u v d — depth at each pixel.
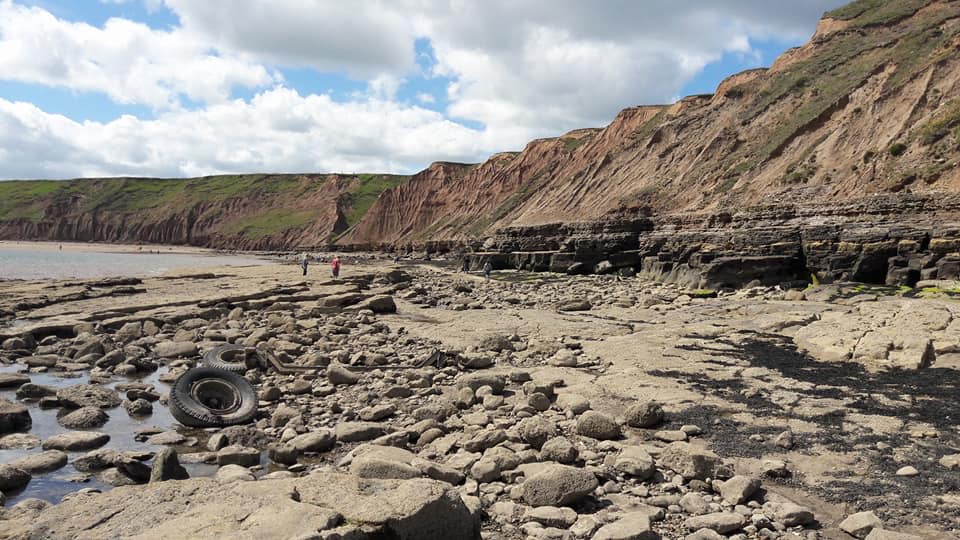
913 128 40.41
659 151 76.31
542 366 16.02
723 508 7.38
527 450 9.12
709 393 12.65
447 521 5.94
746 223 39.06
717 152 66.19
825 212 34.75
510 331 21.92
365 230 147.25
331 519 5.39
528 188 103.75
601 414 10.20
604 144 97.06
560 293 36.19
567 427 10.60
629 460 8.44
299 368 15.88
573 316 26.00
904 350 14.92
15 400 12.76
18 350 17.64
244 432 10.62
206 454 9.70
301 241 173.38
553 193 90.88
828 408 11.37
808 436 9.95
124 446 10.20
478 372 14.05
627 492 7.90
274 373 15.90
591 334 21.03
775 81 69.50
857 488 7.97
